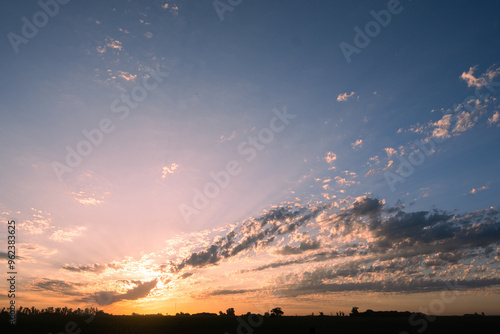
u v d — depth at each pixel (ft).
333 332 212.84
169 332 217.36
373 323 323.37
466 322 298.15
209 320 377.30
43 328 231.09
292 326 278.26
